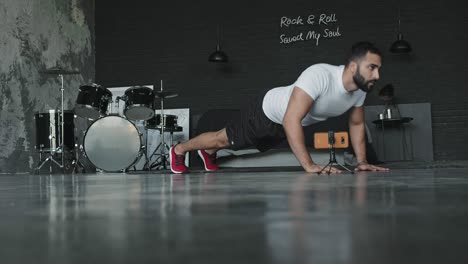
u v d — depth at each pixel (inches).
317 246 11.0
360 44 108.8
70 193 42.8
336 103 114.6
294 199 28.7
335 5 298.0
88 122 303.9
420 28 287.9
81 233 14.6
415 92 286.5
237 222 16.9
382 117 263.4
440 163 227.1
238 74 308.5
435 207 22.0
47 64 271.0
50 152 225.3
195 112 312.3
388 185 45.5
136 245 11.8
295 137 109.9
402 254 9.8
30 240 13.2
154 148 295.0
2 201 32.7
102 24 326.6
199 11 315.6
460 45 283.9
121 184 63.2
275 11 305.6
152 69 319.9
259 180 67.8
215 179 77.9
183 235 13.6
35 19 262.7
